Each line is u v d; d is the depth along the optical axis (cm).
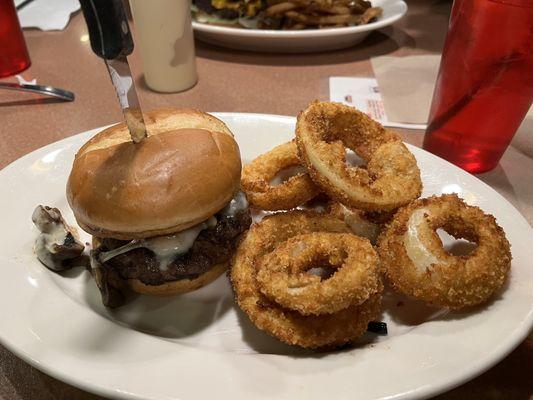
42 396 21
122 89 22
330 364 21
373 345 22
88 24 19
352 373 20
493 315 22
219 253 26
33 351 20
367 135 33
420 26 61
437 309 25
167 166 24
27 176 30
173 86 46
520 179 35
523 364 22
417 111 42
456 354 20
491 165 36
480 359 20
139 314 26
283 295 23
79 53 54
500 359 20
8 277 24
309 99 46
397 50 55
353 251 24
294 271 24
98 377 19
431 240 24
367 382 19
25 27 59
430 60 51
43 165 31
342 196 28
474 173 36
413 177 29
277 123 36
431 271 23
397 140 32
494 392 21
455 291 23
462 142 34
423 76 48
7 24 47
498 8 28
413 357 20
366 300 24
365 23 53
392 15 55
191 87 48
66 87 47
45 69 51
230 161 26
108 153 25
